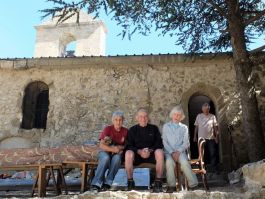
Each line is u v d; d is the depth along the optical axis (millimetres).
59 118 10289
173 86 10289
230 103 9930
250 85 8508
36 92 10992
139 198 4773
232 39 8812
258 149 8008
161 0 7770
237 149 9461
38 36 16828
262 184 5453
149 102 10172
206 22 9398
